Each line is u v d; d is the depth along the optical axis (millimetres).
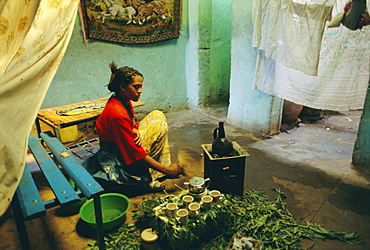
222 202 2094
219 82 5961
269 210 2256
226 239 2006
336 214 2309
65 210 2381
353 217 2268
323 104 3055
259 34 3355
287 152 3541
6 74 1353
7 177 1269
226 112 5418
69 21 1715
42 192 2703
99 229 1643
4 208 1240
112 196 2350
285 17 2879
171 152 3656
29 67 1441
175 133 4402
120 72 2301
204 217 1908
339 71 2852
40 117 2766
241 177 2365
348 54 2742
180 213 1919
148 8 4645
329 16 2543
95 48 4410
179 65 5461
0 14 1811
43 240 2066
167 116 5355
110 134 2373
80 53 4289
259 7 3250
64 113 2797
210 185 2328
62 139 3799
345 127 4461
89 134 4422
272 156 3434
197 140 4078
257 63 3699
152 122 2711
